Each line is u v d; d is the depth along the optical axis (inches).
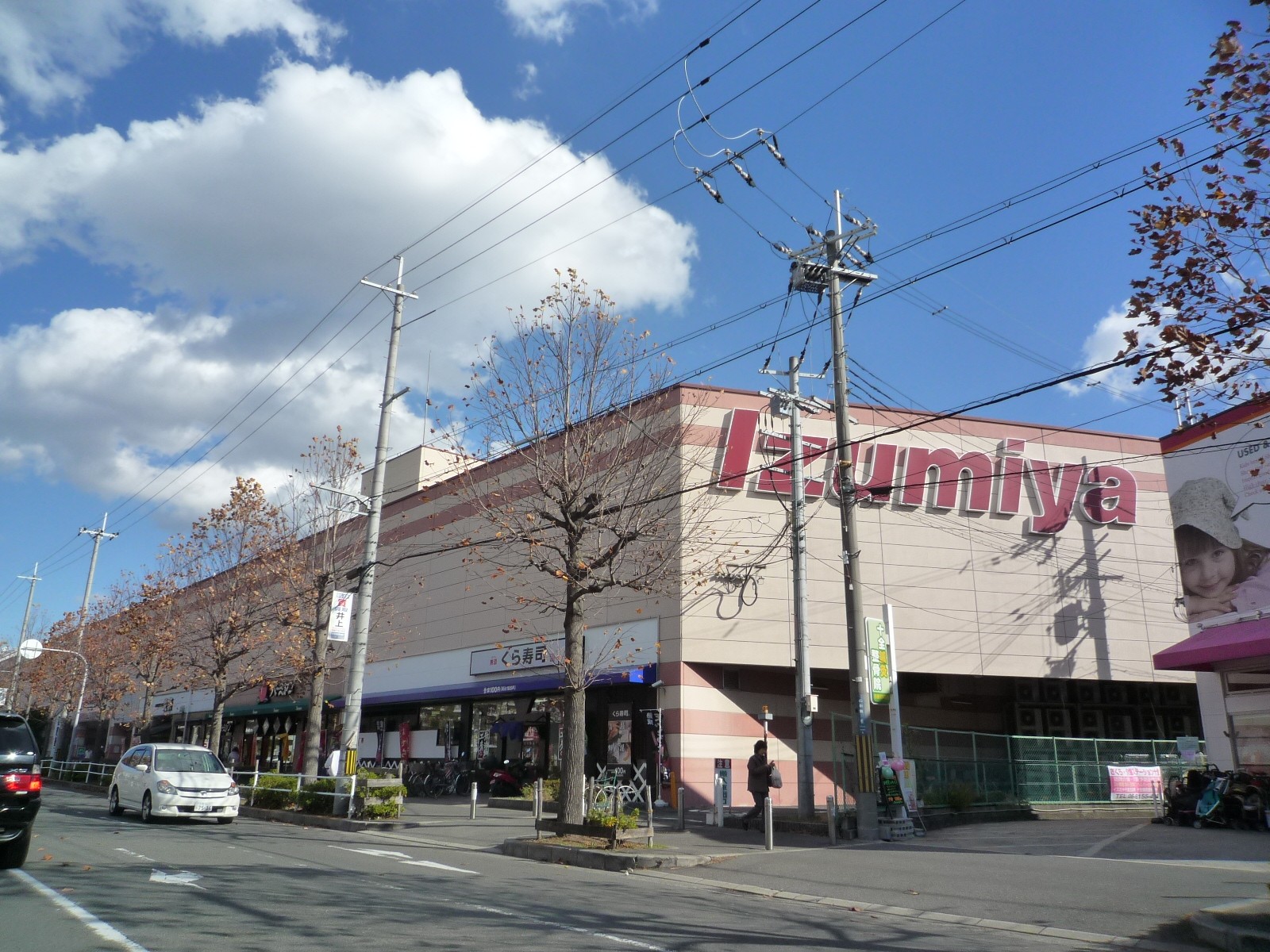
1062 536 1195.3
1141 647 1186.6
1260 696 807.7
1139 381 387.9
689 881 529.0
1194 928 358.3
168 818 834.8
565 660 693.9
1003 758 970.7
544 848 618.5
